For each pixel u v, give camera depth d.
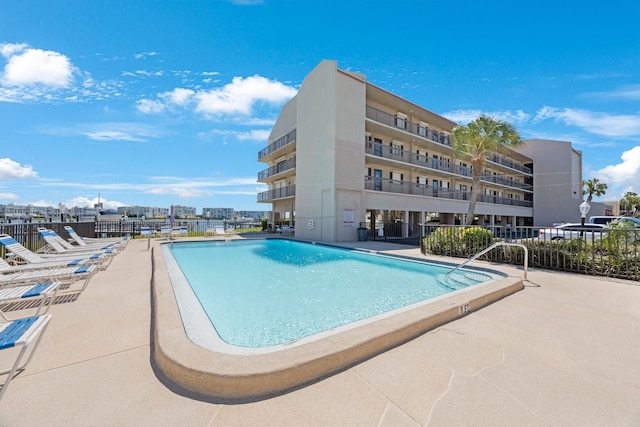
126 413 1.69
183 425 1.60
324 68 16.50
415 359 2.38
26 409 1.71
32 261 5.51
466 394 1.88
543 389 1.95
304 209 17.80
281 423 1.61
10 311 3.54
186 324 3.06
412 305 3.69
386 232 19.28
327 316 4.26
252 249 12.55
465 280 6.41
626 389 1.96
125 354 2.43
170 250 10.85
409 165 21.11
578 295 4.48
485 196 28.72
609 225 8.11
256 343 3.31
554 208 34.69
